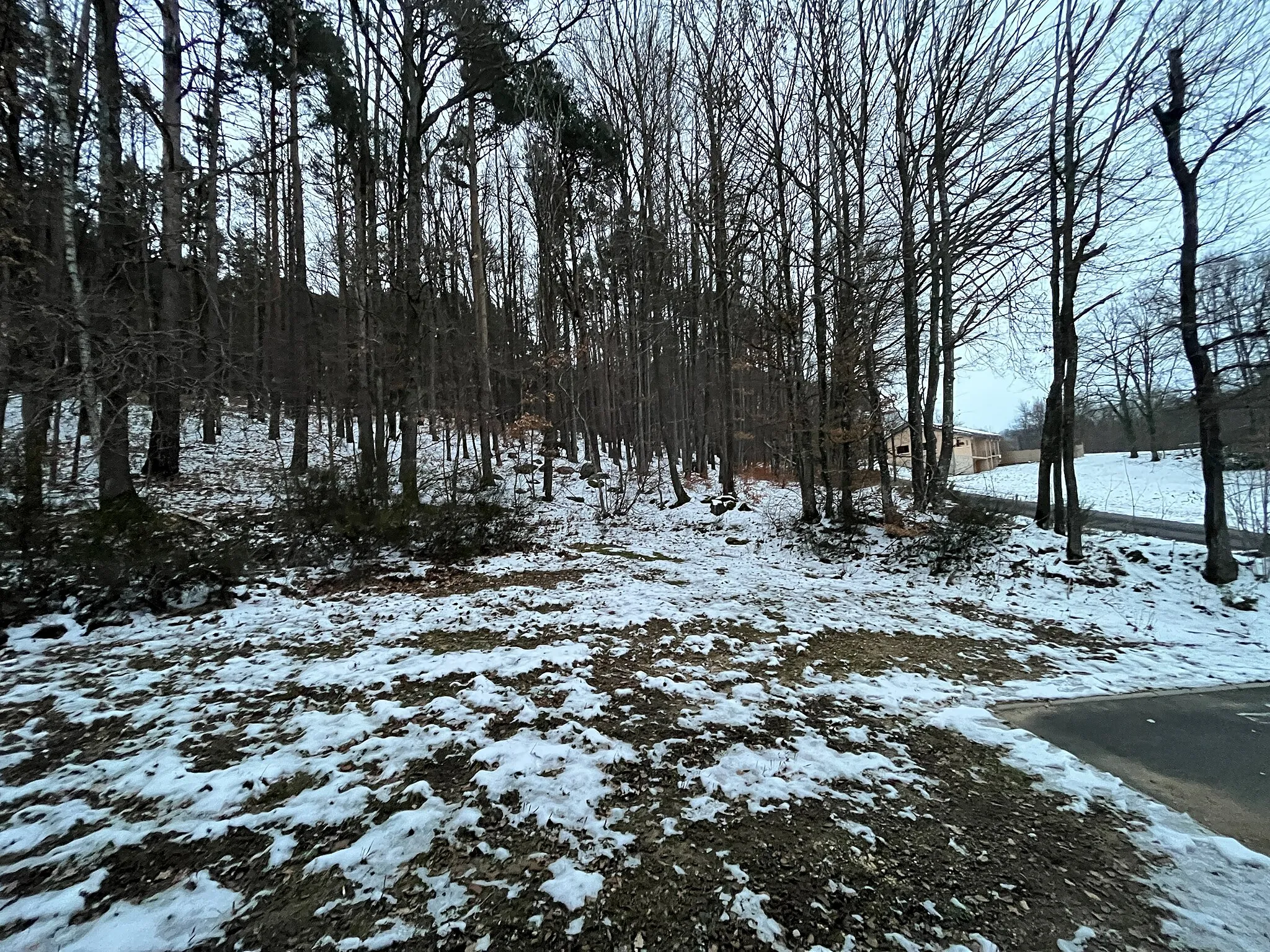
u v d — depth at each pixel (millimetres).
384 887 2350
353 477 9547
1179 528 13375
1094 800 3266
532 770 3275
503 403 22391
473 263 16484
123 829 2650
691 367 20016
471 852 2584
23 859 2436
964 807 3146
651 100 16203
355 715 3865
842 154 11336
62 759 3244
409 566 8773
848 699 4582
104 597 5684
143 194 7980
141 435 12508
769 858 2633
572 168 17734
